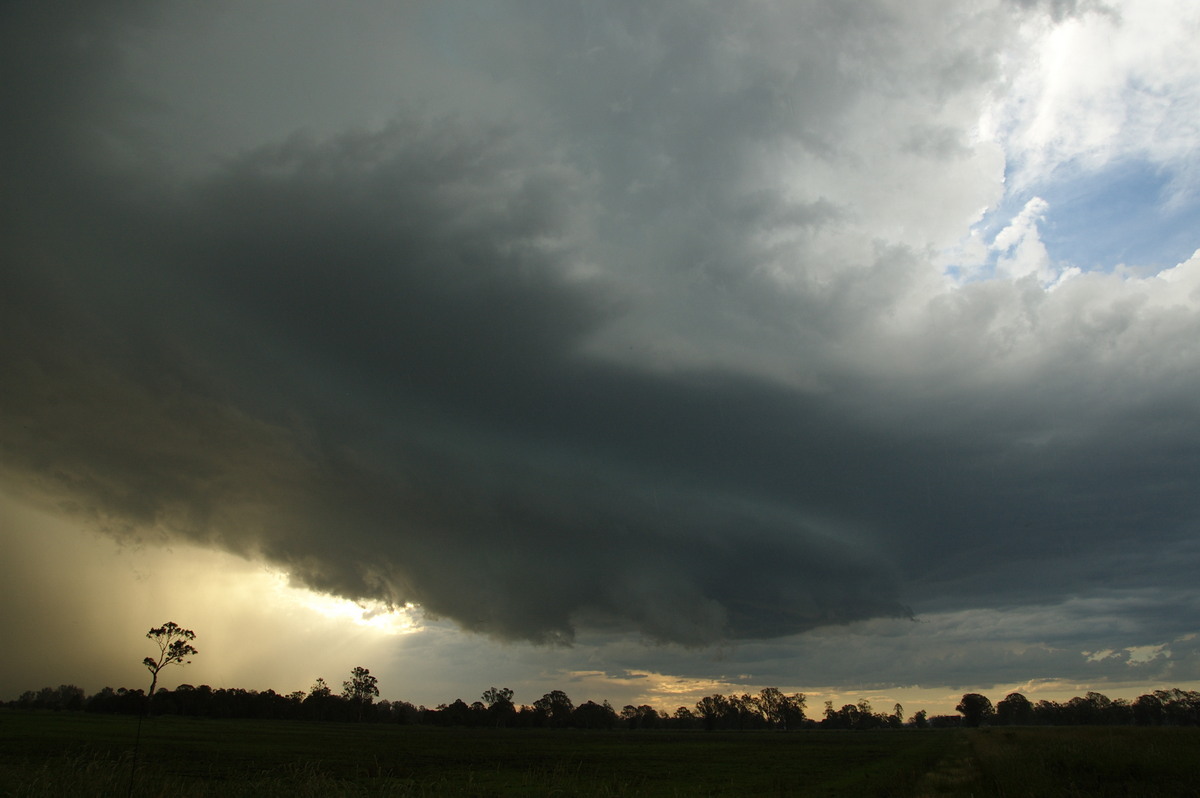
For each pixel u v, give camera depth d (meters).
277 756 58.50
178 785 14.55
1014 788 27.09
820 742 111.25
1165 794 24.38
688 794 33.50
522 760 63.91
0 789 13.16
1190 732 66.50
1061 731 85.19
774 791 35.03
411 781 17.27
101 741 62.53
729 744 105.50
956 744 78.56
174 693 128.38
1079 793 25.11
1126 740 45.75
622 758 68.75
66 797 13.01
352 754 65.00
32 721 86.25
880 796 31.33
